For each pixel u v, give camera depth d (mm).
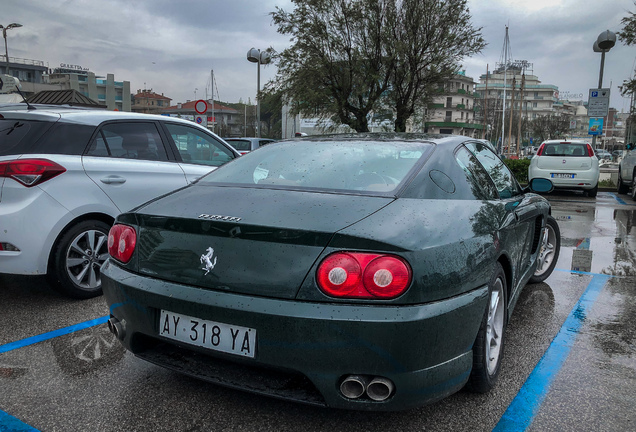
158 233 2164
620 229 7906
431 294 1871
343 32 17688
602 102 16359
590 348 3133
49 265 3684
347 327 1780
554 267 4844
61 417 2262
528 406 2398
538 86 130750
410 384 1862
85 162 3850
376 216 1999
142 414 2291
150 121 4566
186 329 2043
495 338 2611
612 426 2236
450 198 2359
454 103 101250
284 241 1881
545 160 13172
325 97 18188
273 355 1872
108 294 2311
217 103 114750
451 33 17141
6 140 3701
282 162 2742
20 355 2920
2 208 3443
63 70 103625
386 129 19312
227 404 2385
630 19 17078
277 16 17500
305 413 2305
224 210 2133
